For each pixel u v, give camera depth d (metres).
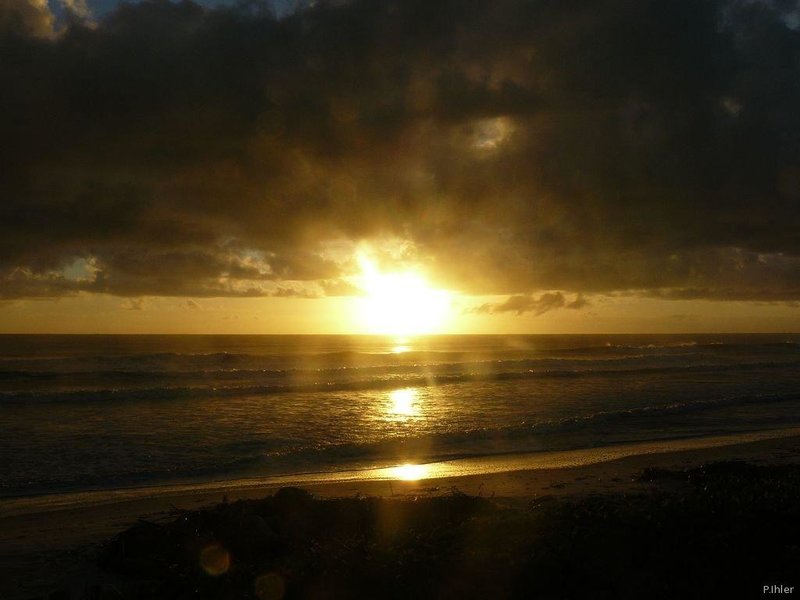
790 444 15.54
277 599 5.21
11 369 38.28
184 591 5.42
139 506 9.81
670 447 15.34
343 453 14.91
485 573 5.52
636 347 71.50
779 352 65.44
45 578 6.16
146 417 20.14
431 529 7.09
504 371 38.28
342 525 7.37
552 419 19.91
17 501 10.51
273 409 22.05
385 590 5.26
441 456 14.62
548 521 6.96
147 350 69.25
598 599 5.16
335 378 34.00
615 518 6.95
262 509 7.69
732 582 5.33
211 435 17.02
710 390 28.28
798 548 5.95
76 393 24.66
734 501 7.46
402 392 27.55
